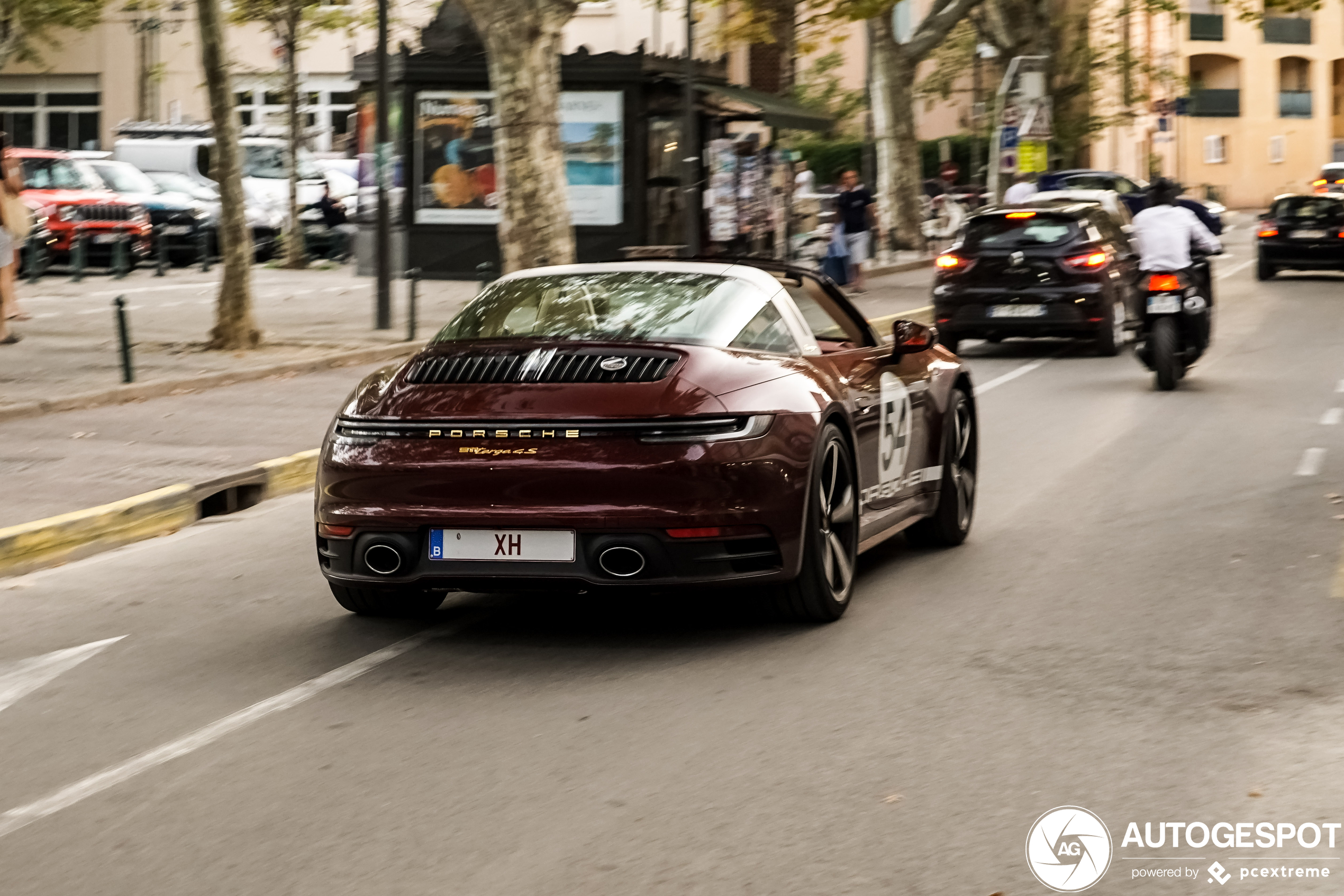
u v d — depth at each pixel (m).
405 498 6.48
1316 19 85.50
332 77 49.81
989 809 4.68
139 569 8.95
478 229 29.56
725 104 30.25
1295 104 86.00
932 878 4.19
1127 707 5.67
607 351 6.62
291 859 4.43
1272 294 28.39
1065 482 10.65
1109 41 60.16
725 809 4.73
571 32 45.50
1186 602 7.27
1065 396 15.43
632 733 5.51
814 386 6.89
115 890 4.27
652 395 6.38
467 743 5.45
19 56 35.12
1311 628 6.75
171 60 51.78
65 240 28.77
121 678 6.53
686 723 5.61
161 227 32.19
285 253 34.41
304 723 5.77
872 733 5.44
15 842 4.66
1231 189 84.75
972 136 59.72
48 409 14.00
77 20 32.09
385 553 6.55
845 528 7.15
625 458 6.29
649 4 37.19
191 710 6.00
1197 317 15.42
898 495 7.95
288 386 16.02
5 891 4.29
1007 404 14.89
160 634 7.33
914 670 6.23
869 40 39.53
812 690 5.97
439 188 29.62
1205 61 84.25
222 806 4.90
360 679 6.35
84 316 22.14
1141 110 69.88
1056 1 46.06
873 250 35.59
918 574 8.02
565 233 21.83
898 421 7.88
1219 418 13.59
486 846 4.48
